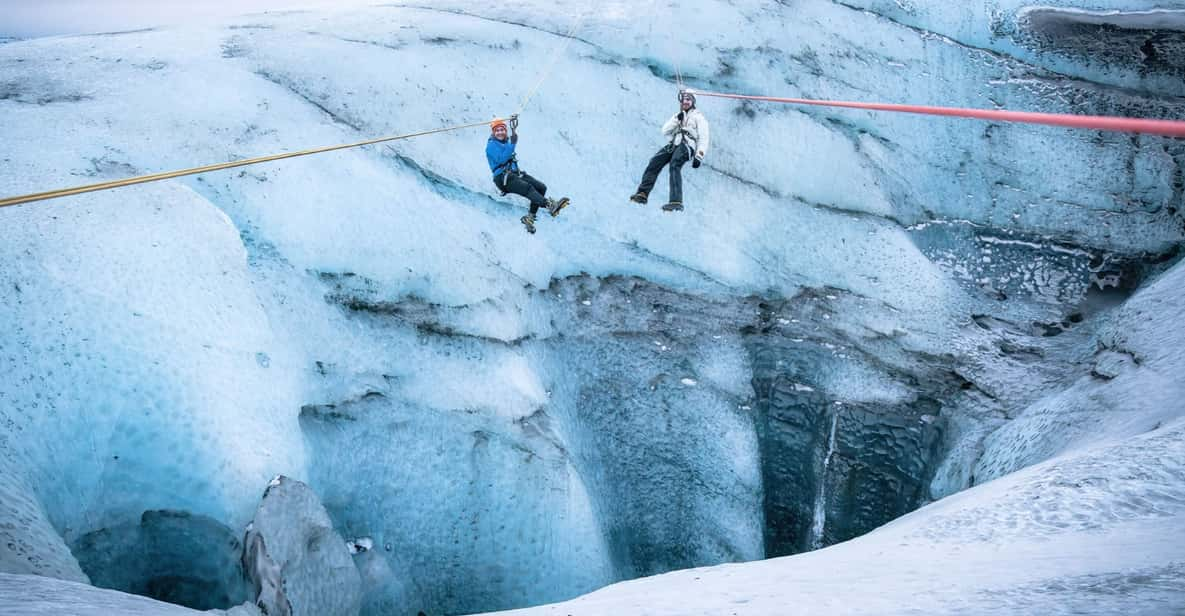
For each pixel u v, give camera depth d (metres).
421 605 8.95
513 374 10.14
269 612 6.51
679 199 8.98
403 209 10.40
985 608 2.76
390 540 8.96
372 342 9.54
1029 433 9.48
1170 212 12.58
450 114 11.66
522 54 12.77
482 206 11.04
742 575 4.95
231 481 7.52
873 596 3.38
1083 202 12.80
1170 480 5.05
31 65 11.42
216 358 8.08
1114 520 4.72
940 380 11.36
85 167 9.05
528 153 11.66
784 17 14.21
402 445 9.35
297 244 9.52
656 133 12.41
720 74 13.11
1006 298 12.11
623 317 11.65
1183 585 2.73
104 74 11.20
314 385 8.98
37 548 5.57
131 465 7.27
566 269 11.43
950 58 14.54
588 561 9.62
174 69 11.41
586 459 10.66
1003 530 4.93
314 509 7.61
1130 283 12.15
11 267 7.49
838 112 13.10
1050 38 15.47
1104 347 10.15
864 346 11.71
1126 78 14.50
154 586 7.25
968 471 10.22
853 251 12.17
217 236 8.94
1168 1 17.02
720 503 11.15
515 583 9.37
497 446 9.79
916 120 13.40
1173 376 8.14
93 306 7.64
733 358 11.88
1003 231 12.61
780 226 12.20
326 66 11.82
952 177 12.99
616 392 11.40
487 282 10.52
